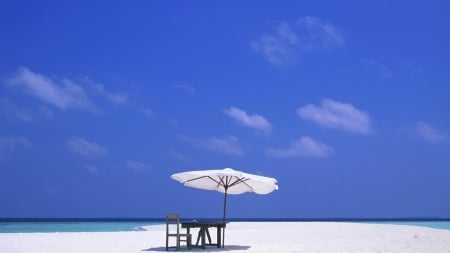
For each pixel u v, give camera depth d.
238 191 20.52
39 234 28.73
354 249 18.58
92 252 17.77
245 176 18.48
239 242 22.48
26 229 46.03
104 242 22.61
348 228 35.78
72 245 20.75
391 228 35.25
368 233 28.75
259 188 20.03
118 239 24.73
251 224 48.69
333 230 32.97
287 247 19.52
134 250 18.62
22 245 20.64
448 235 26.48
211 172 18.48
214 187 20.42
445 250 18.23
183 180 18.83
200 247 19.42
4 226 57.66
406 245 20.31
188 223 18.56
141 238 25.67
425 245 20.31
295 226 41.75
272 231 32.59
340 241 22.69
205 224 18.70
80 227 52.41
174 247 19.38
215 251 17.94
